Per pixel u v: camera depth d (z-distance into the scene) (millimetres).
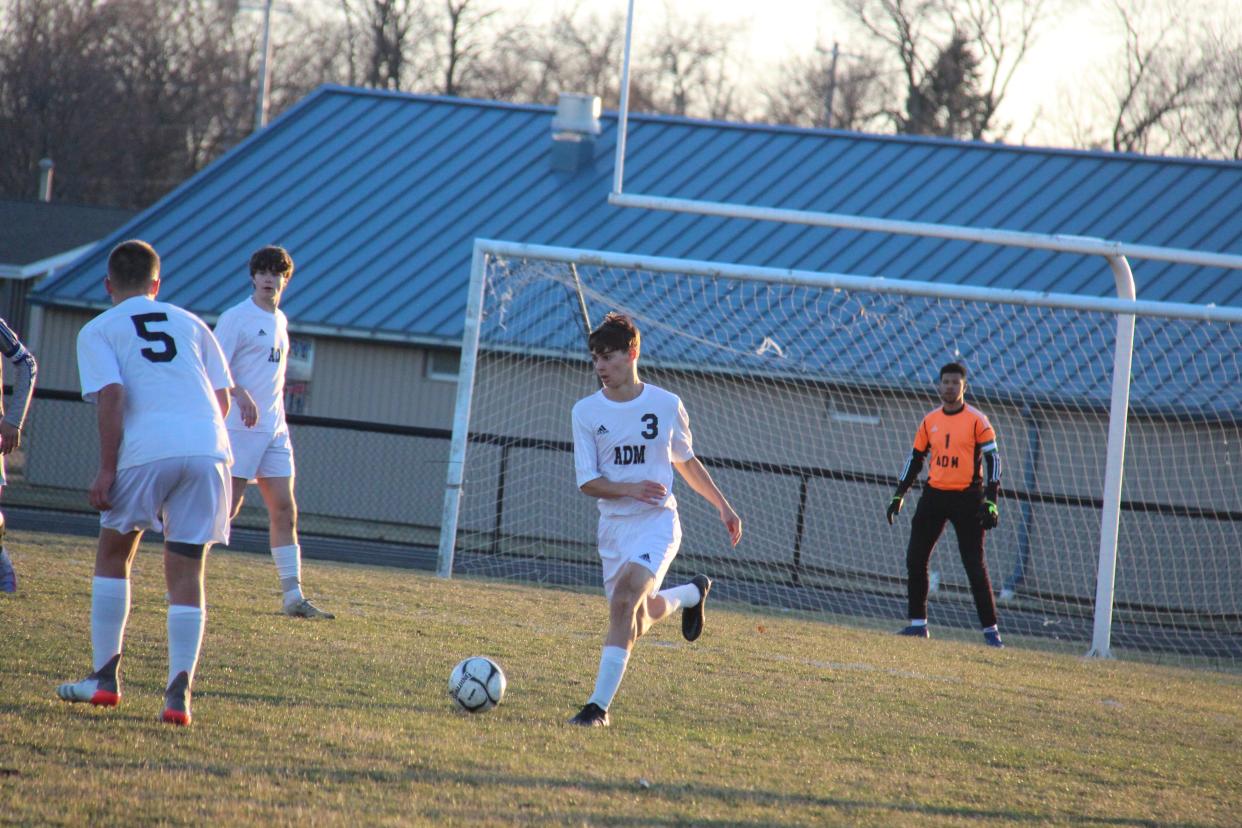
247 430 22859
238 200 62281
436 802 11258
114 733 12844
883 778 13992
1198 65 122000
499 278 52031
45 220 96625
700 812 11648
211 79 140125
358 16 147250
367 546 43250
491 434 50875
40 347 57094
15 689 14531
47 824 9680
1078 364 47531
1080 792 14195
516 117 67062
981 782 14273
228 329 22734
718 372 49031
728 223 57688
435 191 62000
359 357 54219
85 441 53500
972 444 31281
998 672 25109
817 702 19031
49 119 132375
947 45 135250
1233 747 18656
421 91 145875
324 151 65500
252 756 12406
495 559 42469
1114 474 32438
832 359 48656
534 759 13375
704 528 47656
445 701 16484
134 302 14492
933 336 49406
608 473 16938
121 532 14180
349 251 58375
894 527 47000
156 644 18547
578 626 25906
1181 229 54562
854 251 54875
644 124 66125
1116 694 23531
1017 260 53219
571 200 60625
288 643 19906
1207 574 43906
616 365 16719
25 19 133375
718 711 17500
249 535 42719
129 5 136500
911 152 62000
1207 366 46969
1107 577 32438
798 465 48438
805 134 64250
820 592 42094
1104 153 60156
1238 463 45188
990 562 46281
